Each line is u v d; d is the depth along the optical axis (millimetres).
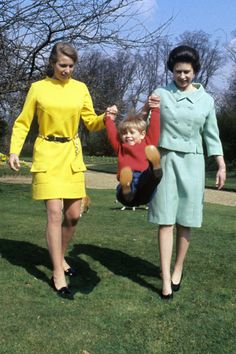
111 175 28156
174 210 4734
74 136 4891
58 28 13305
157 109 4512
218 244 7141
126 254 6254
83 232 7660
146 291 4875
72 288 4906
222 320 4219
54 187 4699
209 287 5043
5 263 5664
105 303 4531
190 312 4375
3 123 18375
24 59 13688
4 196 14117
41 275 5250
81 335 3861
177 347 3717
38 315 4207
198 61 4699
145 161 4371
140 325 4074
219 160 4797
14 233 7383
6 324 4016
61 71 4723
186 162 4742
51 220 4730
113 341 3781
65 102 4754
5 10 12828
